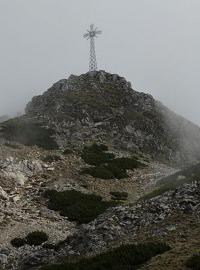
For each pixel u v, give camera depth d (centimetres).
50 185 4972
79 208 4334
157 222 2917
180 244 2359
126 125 8906
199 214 2844
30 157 5828
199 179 4034
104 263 2248
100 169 5884
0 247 3256
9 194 4469
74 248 2939
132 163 6725
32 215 4047
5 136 6719
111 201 4800
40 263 2895
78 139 7750
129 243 2633
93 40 12575
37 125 7888
